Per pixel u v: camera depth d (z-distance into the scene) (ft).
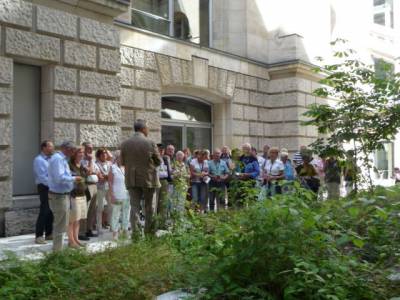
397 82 24.16
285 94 62.44
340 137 24.88
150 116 46.32
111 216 31.32
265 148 46.88
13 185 34.50
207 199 41.06
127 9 39.91
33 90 35.91
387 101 24.52
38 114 36.22
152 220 27.12
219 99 56.54
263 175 38.86
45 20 34.68
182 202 28.89
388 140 25.67
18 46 33.12
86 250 22.77
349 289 13.39
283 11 63.26
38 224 29.45
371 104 24.75
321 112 25.40
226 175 41.09
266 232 14.12
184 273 17.10
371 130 24.97
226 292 14.19
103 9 38.42
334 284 13.09
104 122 38.75
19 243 29.50
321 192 25.34
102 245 25.08
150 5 50.34
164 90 49.52
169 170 35.81
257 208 14.93
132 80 44.55
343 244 15.92
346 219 17.34
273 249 14.11
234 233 15.02
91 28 37.73
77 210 26.99
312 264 13.34
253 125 60.34
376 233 16.61
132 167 27.78
